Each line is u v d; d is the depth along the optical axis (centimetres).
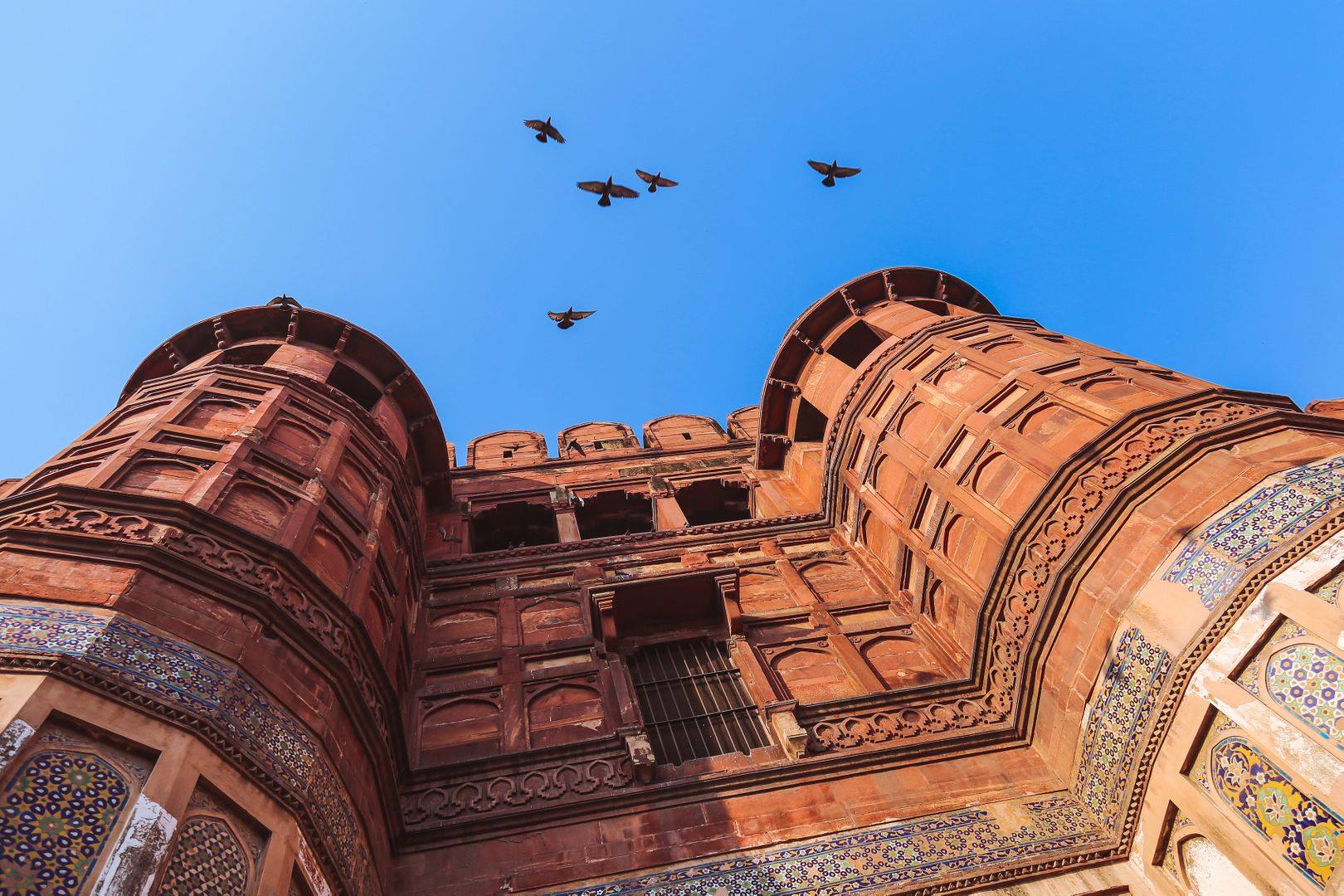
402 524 1445
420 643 1445
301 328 1745
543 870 1014
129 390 1672
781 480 2088
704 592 1588
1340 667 835
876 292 1972
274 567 955
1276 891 847
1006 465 1302
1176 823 963
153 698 721
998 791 1118
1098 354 1425
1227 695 914
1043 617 1153
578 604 1569
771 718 1239
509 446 2419
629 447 2441
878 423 1653
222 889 655
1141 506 1094
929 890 981
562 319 2009
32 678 675
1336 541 894
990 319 1656
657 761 1249
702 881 998
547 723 1273
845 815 1088
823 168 1914
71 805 615
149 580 838
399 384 1789
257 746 774
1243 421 1082
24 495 926
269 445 1201
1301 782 836
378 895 927
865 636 1462
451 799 1099
